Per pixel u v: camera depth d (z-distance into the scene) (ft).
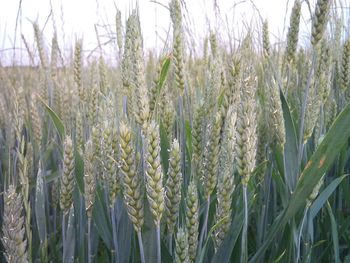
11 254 0.68
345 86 1.62
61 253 1.36
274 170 1.17
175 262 0.78
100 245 1.45
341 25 1.82
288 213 0.92
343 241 1.55
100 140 1.00
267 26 1.58
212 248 1.05
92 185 0.90
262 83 1.57
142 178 0.91
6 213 0.68
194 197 0.76
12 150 1.41
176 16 1.19
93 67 1.87
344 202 1.69
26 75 2.98
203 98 1.00
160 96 1.15
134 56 0.85
